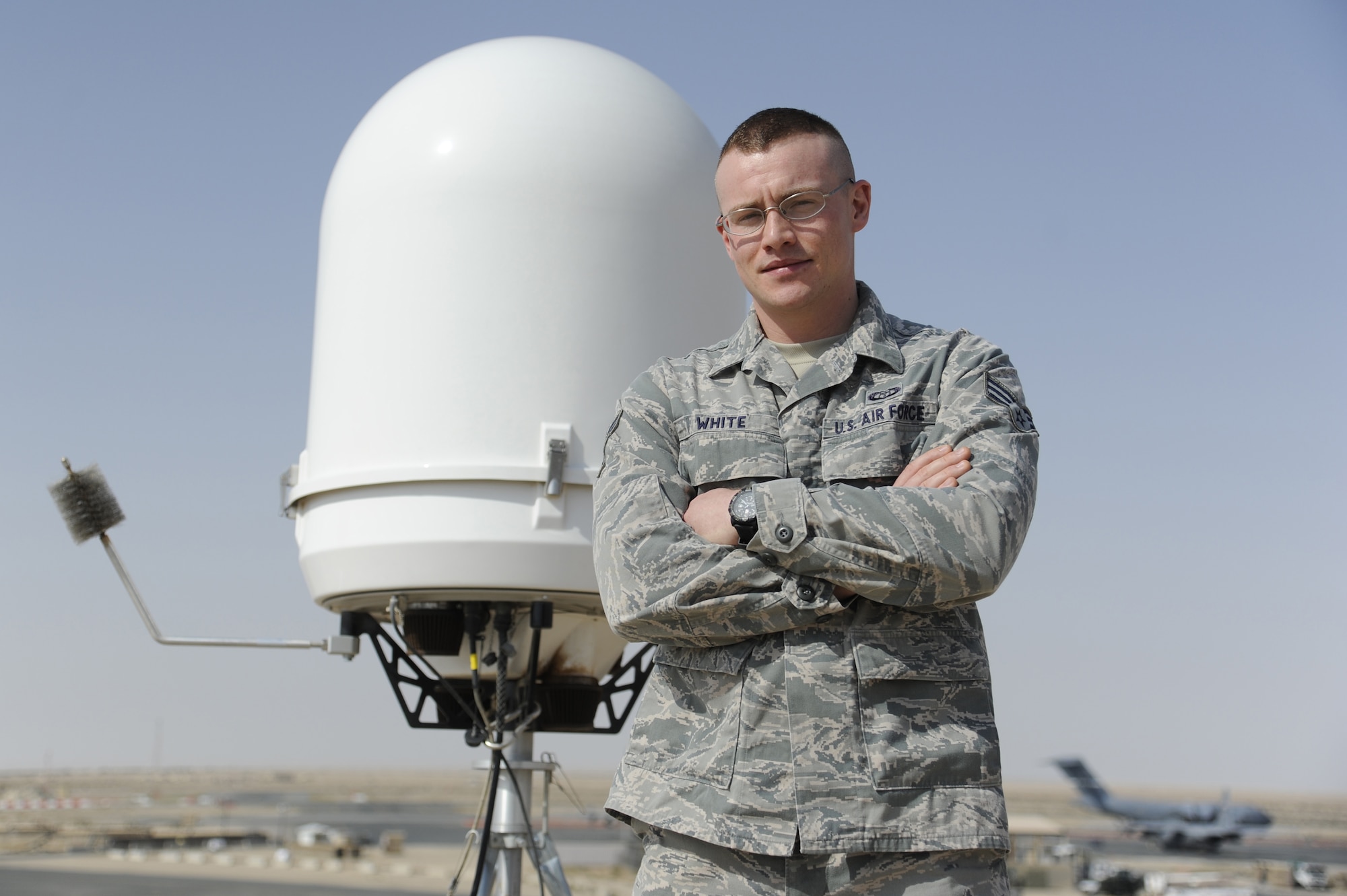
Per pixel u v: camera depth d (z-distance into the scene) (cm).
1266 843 9081
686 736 203
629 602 206
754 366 226
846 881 187
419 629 390
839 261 222
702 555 203
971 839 187
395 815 10338
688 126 414
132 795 13725
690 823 194
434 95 399
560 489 364
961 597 194
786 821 189
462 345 372
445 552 365
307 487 389
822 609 194
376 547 372
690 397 229
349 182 400
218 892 2797
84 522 382
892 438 213
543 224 379
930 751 190
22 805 10369
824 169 221
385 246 386
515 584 365
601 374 375
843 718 191
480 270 376
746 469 216
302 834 5900
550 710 405
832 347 224
